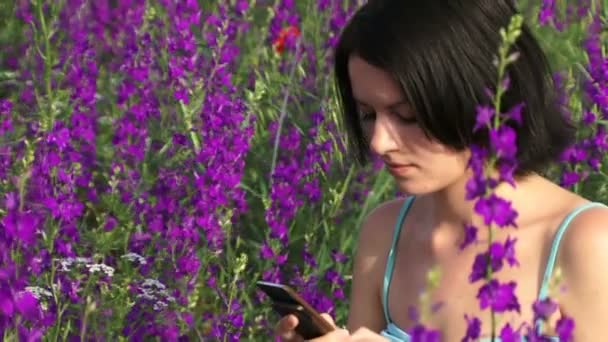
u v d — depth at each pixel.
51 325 4.66
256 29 8.27
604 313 2.79
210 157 5.73
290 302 2.77
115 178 6.11
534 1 7.72
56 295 4.62
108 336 5.03
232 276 5.88
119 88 7.12
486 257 2.20
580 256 2.81
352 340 2.78
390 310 3.22
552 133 3.05
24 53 7.71
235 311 5.17
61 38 7.41
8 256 3.68
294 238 6.01
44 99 6.91
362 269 3.36
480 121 2.19
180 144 6.40
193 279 5.34
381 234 3.31
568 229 2.85
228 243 5.76
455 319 3.01
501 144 2.16
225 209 6.10
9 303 3.36
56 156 5.43
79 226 6.05
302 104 7.31
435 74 2.78
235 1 8.04
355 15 2.87
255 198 6.70
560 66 7.21
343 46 2.87
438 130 2.82
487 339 2.91
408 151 2.88
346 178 6.33
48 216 5.27
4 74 7.64
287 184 5.88
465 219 3.03
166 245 5.73
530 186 2.98
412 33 2.78
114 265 5.95
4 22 8.67
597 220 2.84
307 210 6.39
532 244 2.91
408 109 2.82
